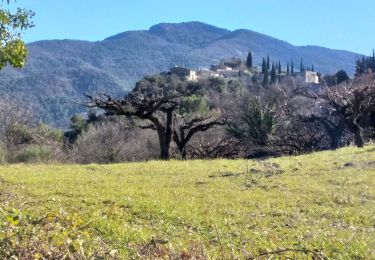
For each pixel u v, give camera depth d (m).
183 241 9.34
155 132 49.50
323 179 19.09
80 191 15.69
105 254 6.86
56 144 46.31
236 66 161.38
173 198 15.14
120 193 15.54
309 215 13.24
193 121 40.91
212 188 17.38
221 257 7.68
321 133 53.31
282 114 50.78
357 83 58.78
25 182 17.36
